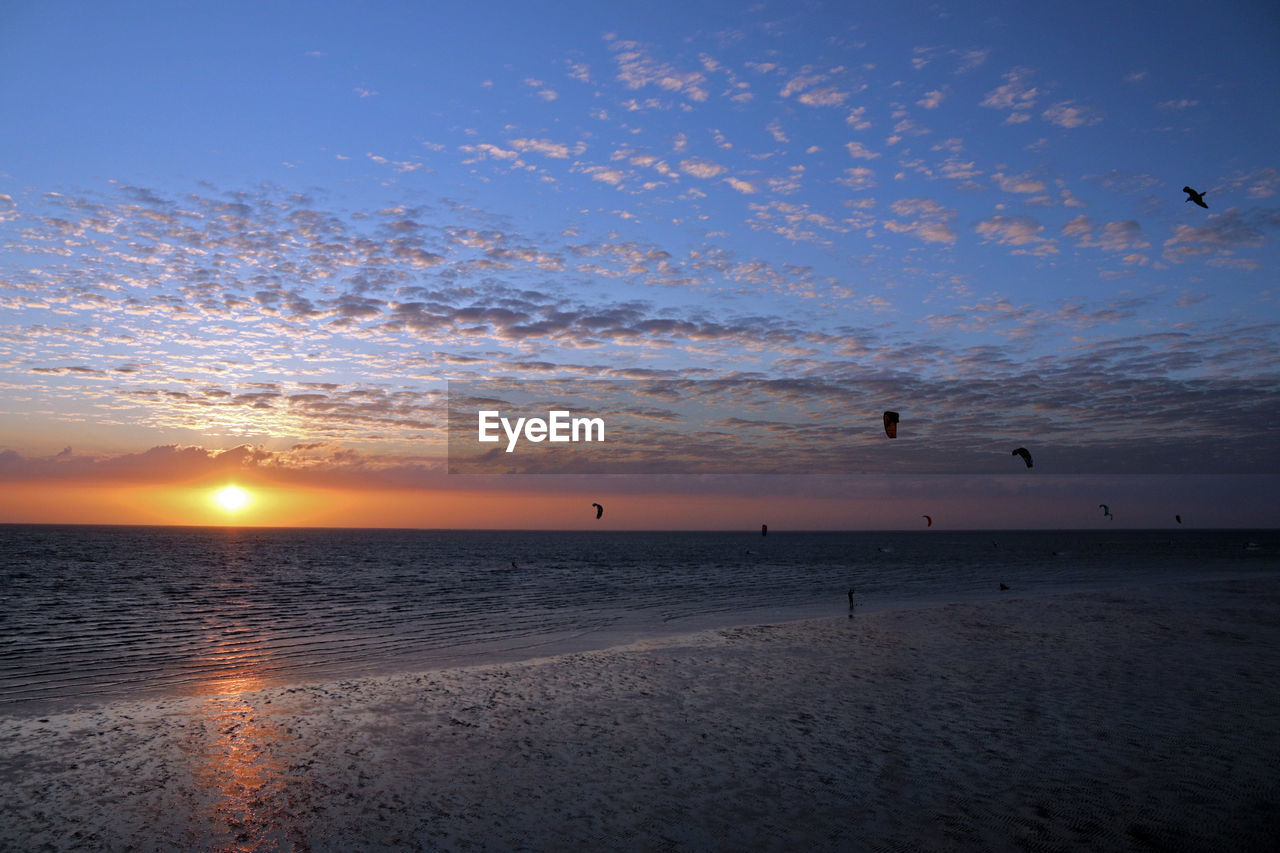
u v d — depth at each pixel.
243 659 21.56
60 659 21.78
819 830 8.32
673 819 8.70
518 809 9.09
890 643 21.12
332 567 72.31
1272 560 83.25
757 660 18.80
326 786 10.01
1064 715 13.02
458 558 92.75
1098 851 7.71
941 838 8.05
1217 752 10.88
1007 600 32.78
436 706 14.35
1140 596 33.88
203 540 159.38
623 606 36.56
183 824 8.78
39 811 9.21
